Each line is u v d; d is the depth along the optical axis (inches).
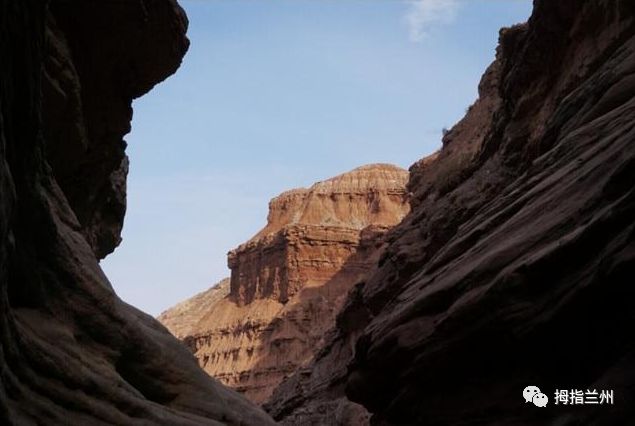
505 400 526.6
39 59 454.9
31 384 458.0
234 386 3260.3
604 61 968.9
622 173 486.9
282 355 3211.1
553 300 489.4
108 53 797.2
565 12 1079.0
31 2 425.7
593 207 510.6
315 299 3366.1
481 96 1878.7
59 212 582.9
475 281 568.7
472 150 1547.7
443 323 574.6
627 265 426.0
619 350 448.5
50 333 500.7
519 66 1189.7
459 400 567.5
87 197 888.3
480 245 625.9
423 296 629.3
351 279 3435.0
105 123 852.6
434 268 704.4
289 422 1633.9
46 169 561.9
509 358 533.6
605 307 456.4
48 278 519.2
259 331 3425.2
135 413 529.0
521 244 553.3
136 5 762.8
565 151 654.5
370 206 3895.2
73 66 727.1
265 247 3784.5
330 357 1808.6
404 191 3900.1
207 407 633.0
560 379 496.4
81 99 797.9
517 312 510.3
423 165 1942.7
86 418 483.2
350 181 4001.0
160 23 812.0
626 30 941.8
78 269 549.3
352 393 719.1
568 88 1032.2
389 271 1445.6
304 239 3636.8
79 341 539.2
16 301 495.8
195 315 4835.1
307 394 1758.1
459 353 565.0
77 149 768.9
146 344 607.5
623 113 623.2
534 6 1149.1
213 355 3521.2
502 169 1201.4
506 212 651.5
